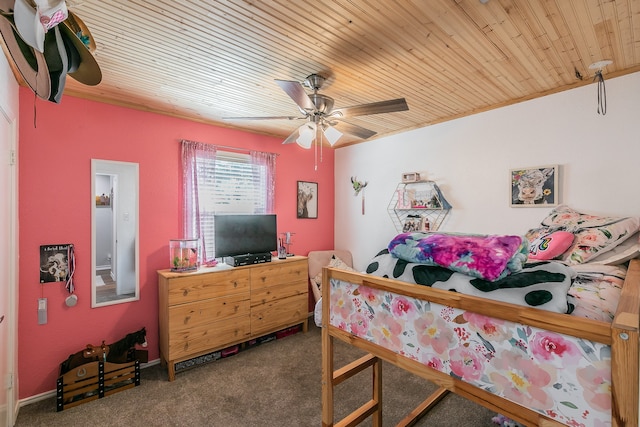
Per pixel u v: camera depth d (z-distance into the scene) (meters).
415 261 1.24
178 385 2.49
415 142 3.50
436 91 2.51
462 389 1.00
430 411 2.11
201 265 3.15
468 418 2.04
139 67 2.12
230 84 2.40
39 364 2.32
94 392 2.29
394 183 3.74
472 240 1.12
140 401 2.27
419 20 1.60
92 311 2.57
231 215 3.26
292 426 2.00
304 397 2.31
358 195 4.20
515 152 2.69
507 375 0.90
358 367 1.71
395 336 1.22
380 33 1.71
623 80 2.14
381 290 1.28
